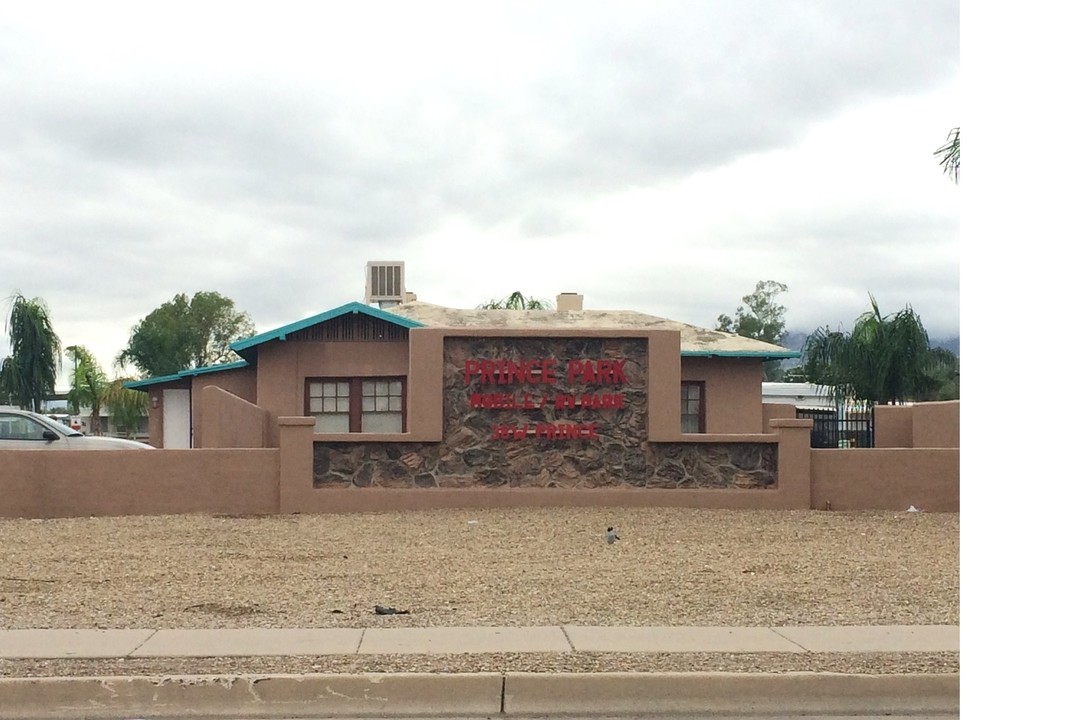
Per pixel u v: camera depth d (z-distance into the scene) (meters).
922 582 12.98
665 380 20.27
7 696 8.31
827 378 35.47
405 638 9.94
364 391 26.81
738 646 9.68
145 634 10.12
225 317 78.62
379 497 19.77
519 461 20.17
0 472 19.17
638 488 20.20
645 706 8.44
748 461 20.42
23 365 37.69
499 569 13.77
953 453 20.64
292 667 8.90
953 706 8.49
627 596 12.02
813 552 15.31
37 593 12.16
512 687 8.47
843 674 8.59
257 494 19.80
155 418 31.23
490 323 30.44
